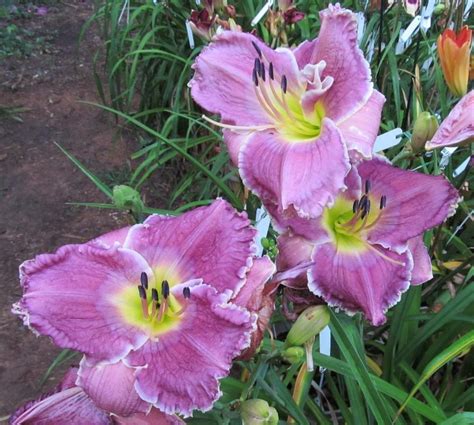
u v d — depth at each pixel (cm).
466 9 71
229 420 35
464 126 37
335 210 38
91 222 89
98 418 32
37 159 100
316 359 43
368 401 37
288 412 40
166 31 100
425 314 49
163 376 29
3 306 76
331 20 36
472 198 68
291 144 36
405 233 37
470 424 38
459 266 53
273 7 69
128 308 31
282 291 40
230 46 39
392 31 75
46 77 121
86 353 29
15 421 32
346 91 35
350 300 36
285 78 37
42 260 31
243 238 32
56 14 147
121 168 98
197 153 93
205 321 30
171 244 33
